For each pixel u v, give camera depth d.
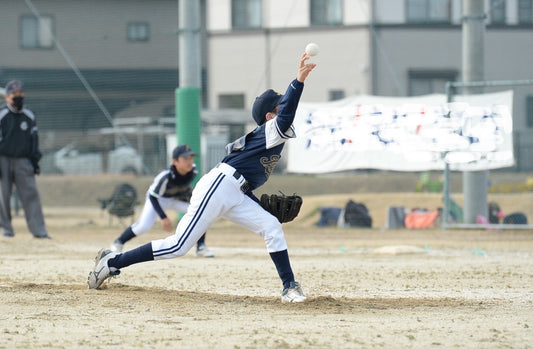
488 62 64.31
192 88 34.50
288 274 13.24
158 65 71.06
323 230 33.66
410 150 32.16
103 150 62.44
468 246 26.72
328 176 54.81
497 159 30.92
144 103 70.62
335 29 61.47
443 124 31.58
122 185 36.84
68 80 69.38
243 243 28.33
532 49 64.50
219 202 12.71
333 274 18.42
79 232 32.97
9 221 28.25
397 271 19.05
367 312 12.75
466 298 14.69
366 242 28.44
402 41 61.78
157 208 21.72
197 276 17.77
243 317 12.09
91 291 14.33
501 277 17.94
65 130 66.56
